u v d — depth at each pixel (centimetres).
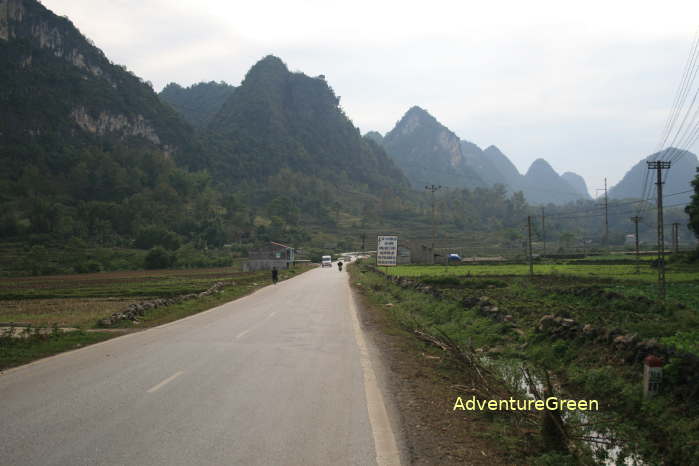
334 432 580
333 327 1530
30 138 17662
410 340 1309
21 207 12512
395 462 499
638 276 3675
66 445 526
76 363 965
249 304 2336
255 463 487
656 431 642
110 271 7912
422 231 16550
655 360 718
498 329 1377
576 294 2208
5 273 7019
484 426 631
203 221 13362
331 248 14412
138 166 17812
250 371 893
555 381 927
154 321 1708
